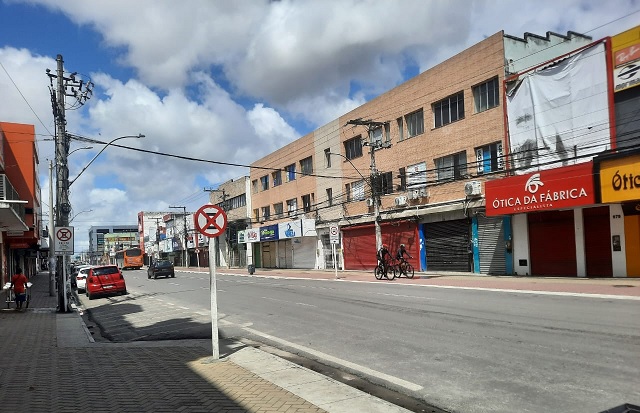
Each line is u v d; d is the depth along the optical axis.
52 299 23.33
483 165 22.94
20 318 15.07
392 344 8.23
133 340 10.80
